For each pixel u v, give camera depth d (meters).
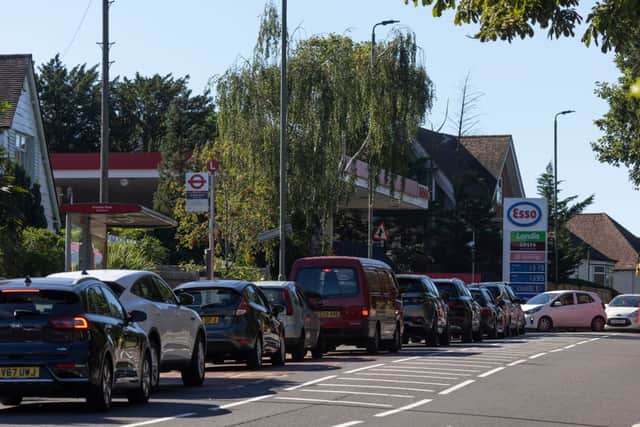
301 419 31.41
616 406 37.16
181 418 31.36
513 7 35.56
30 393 32.12
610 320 123.25
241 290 51.53
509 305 102.88
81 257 57.34
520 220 133.00
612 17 34.88
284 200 81.56
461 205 175.25
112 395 36.06
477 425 30.80
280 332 55.31
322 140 103.25
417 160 179.25
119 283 38.81
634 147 120.50
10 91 97.69
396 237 173.62
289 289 59.53
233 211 98.69
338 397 38.38
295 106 103.44
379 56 107.38
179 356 41.34
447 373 50.31
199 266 95.38
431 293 76.56
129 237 87.38
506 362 58.72
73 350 32.03
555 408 36.09
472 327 85.12
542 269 132.38
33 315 32.25
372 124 106.50
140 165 143.88
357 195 136.62
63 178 143.88
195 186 68.44
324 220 105.56
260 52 104.38
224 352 50.50
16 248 63.94
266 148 101.00
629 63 109.50
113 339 33.56
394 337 68.88
